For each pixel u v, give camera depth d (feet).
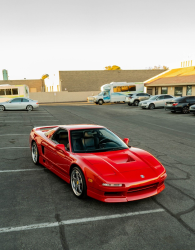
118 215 12.68
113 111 73.82
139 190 13.46
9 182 17.13
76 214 12.72
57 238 10.62
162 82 102.73
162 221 12.15
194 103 66.03
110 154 15.64
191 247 10.14
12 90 88.89
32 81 165.78
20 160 22.72
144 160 15.26
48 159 18.72
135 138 34.17
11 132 38.04
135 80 157.48
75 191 15.01
